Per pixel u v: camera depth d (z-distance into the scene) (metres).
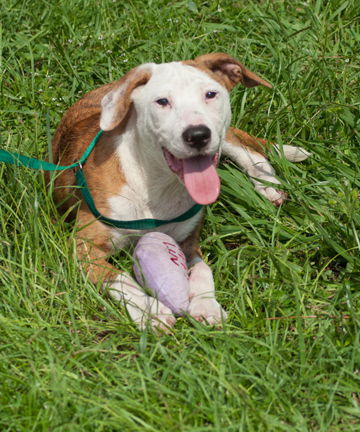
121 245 4.72
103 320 4.22
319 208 5.06
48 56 6.65
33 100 6.13
